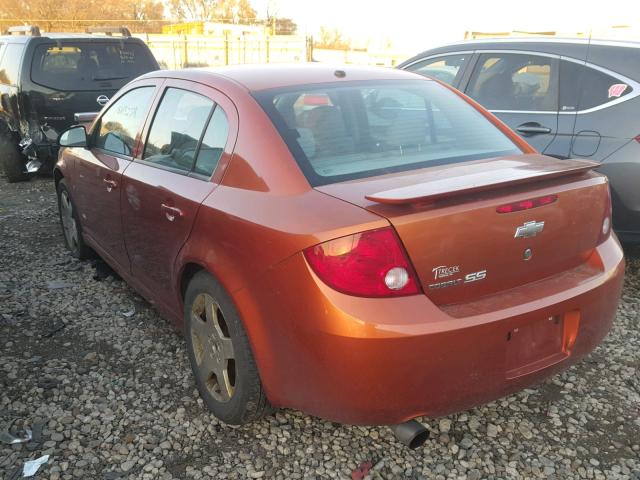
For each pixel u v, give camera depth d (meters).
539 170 2.49
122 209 3.66
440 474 2.58
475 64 5.31
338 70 3.28
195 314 2.92
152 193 3.22
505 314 2.28
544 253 2.48
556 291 2.46
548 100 4.74
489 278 2.34
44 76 7.69
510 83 5.03
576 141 4.52
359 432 2.83
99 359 3.47
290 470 2.60
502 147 3.02
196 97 3.20
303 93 2.93
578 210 2.57
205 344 2.88
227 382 2.75
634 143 4.28
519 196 2.36
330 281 2.15
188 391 3.16
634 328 3.86
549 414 2.97
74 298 4.30
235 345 2.58
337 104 2.91
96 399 3.08
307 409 2.38
